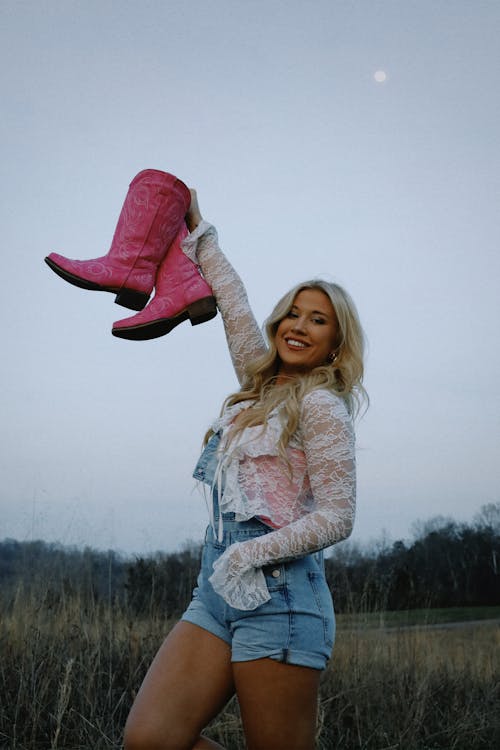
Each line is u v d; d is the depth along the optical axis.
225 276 2.53
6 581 4.80
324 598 2.00
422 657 4.82
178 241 2.48
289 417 2.00
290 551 1.84
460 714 4.28
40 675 3.84
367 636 5.02
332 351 2.29
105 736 3.40
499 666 4.96
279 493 2.00
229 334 2.50
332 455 1.92
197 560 5.21
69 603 4.64
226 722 3.85
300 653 1.88
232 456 2.01
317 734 3.75
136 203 2.39
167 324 2.40
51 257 2.29
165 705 1.91
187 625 2.02
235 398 2.30
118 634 4.46
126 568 5.05
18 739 3.54
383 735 3.85
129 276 2.35
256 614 1.89
